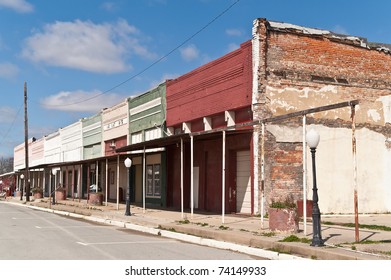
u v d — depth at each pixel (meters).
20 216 25.69
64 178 52.47
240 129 18.97
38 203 38.19
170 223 17.77
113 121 37.41
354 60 21.19
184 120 25.08
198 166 23.80
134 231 17.84
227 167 21.11
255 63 19.30
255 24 19.47
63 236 15.46
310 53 20.31
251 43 19.64
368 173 20.70
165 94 27.62
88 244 13.36
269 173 18.98
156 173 28.83
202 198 23.27
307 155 19.78
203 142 23.28
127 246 13.06
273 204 14.15
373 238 12.47
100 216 23.66
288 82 19.72
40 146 63.41
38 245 13.01
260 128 19.08
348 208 20.25
